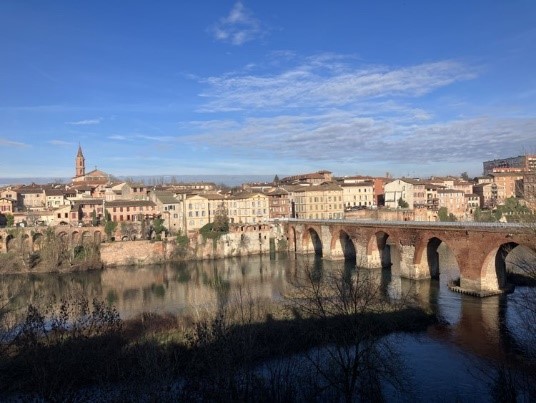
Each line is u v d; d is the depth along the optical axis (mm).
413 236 97062
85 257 133125
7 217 153000
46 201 189750
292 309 63125
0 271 124375
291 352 51125
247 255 152750
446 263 117438
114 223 146625
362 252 117125
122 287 105312
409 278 98500
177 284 106750
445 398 42219
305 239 151500
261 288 93812
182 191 188750
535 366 46219
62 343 50156
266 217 179625
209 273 120688
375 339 48000
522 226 66625
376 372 40938
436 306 73688
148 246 140125
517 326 62562
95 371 45344
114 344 51812
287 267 125062
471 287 82375
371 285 62688
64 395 38406
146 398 37312
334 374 38875
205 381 39906
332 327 46438
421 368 49562
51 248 129750
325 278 84875
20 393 40906
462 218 193625
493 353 53469
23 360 46594
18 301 84938
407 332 61688
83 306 57625
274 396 38188
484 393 43188
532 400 37531
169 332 58656
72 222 154875
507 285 83000
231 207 174750
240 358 41750
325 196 191250
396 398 42062
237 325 49438
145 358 40844
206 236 147875
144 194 183500
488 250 78438
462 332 61250
